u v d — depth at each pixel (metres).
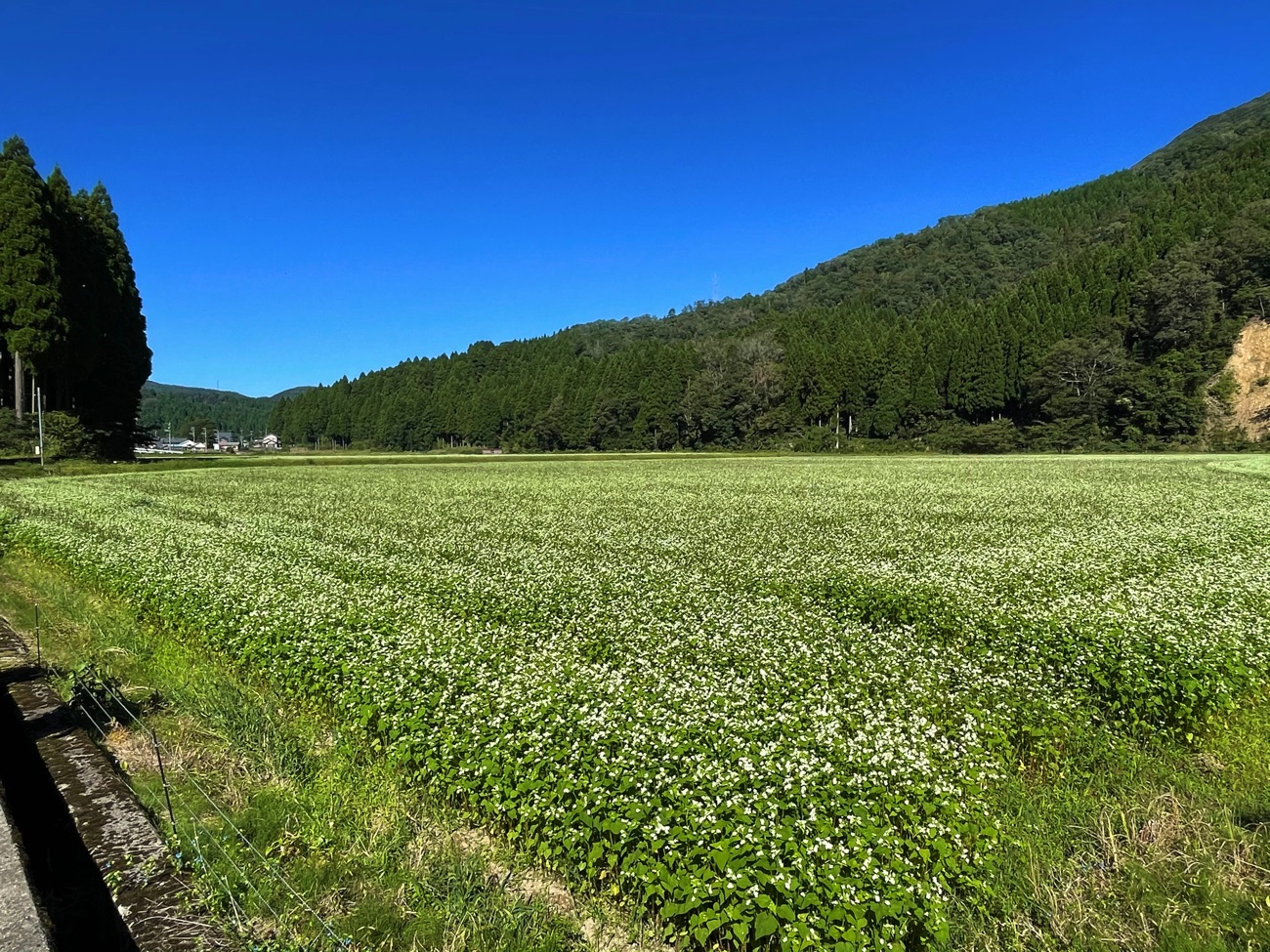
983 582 13.46
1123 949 4.55
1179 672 8.04
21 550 18.83
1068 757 7.05
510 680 7.66
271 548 17.55
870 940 4.38
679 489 37.34
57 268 53.75
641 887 5.09
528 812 5.46
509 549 18.58
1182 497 28.27
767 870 4.62
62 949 4.39
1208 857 5.25
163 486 38.78
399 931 4.75
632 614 11.25
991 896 5.05
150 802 6.11
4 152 54.28
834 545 18.53
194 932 3.98
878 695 8.11
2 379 57.81
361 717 7.37
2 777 6.55
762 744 6.36
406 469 60.72
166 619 11.64
